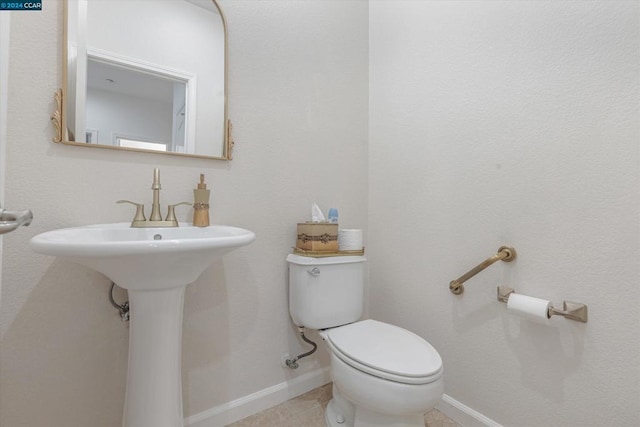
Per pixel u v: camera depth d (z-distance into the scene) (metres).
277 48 1.42
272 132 1.39
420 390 0.90
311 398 1.45
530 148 1.06
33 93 0.92
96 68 1.03
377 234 1.68
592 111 0.92
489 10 1.19
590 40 0.92
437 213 1.37
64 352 0.98
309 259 1.30
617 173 0.88
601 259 0.90
